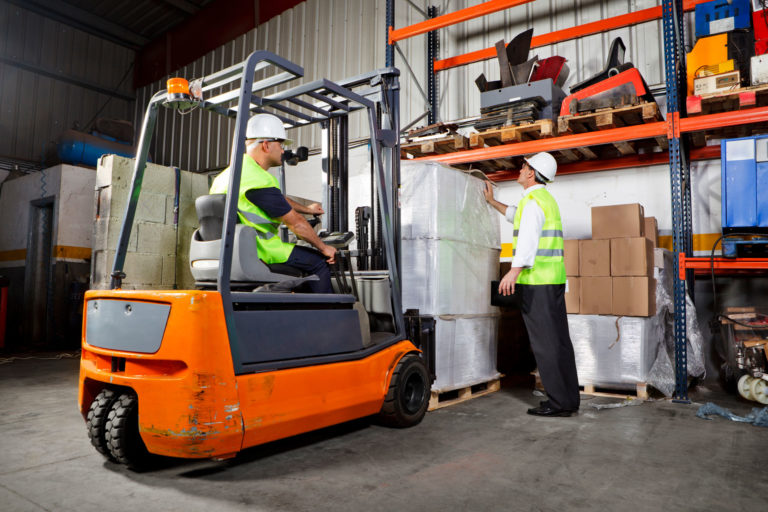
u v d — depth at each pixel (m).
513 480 2.47
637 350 4.34
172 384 2.31
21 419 3.77
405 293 4.06
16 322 9.71
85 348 2.82
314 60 8.72
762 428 3.45
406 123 7.45
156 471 2.61
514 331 5.89
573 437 3.23
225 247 2.42
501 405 4.17
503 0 5.74
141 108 12.48
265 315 2.59
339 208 3.83
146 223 6.77
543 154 4.08
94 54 12.12
